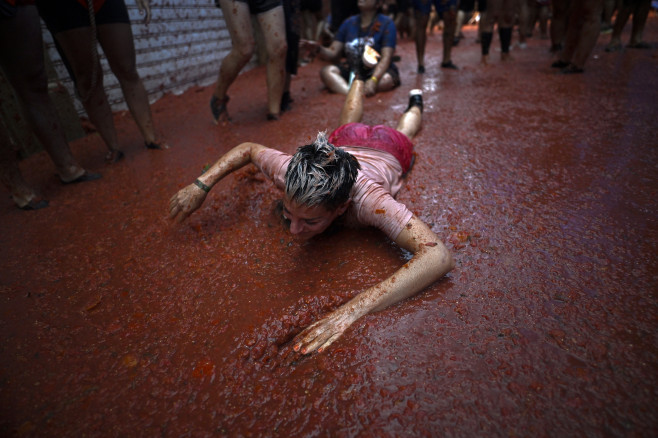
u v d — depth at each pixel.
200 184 2.22
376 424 1.26
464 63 7.31
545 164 2.85
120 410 1.38
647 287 1.69
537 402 1.29
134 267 2.11
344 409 1.32
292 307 1.73
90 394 1.44
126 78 3.38
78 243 2.35
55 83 3.99
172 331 1.69
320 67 7.96
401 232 1.76
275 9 3.75
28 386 1.48
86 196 2.93
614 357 1.41
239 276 1.98
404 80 6.10
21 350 1.63
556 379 1.35
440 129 3.72
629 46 7.43
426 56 8.52
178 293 1.90
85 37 2.91
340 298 1.75
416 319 1.62
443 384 1.36
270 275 1.97
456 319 1.61
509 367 1.40
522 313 1.61
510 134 3.47
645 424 1.20
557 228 2.12
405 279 1.64
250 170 2.88
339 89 5.37
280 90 4.23
